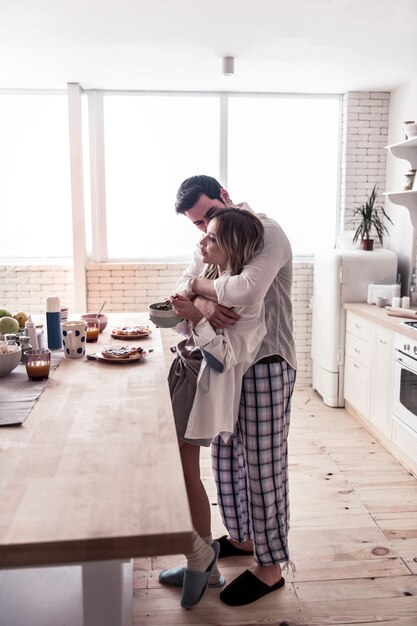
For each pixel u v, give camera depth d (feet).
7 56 12.97
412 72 14.24
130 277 16.57
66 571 6.84
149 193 16.76
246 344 6.33
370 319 12.73
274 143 16.89
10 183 16.53
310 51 12.60
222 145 16.65
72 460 4.31
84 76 14.70
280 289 6.81
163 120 16.51
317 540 8.68
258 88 16.01
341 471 11.23
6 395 5.92
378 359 12.50
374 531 8.95
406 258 14.79
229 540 8.29
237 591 7.21
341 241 16.76
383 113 16.39
